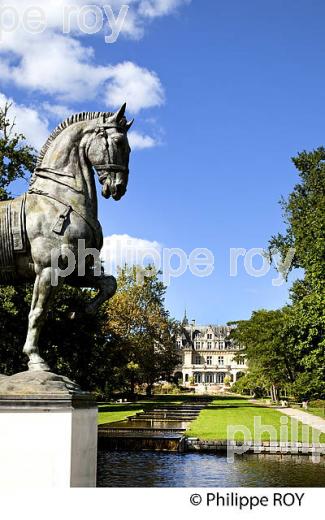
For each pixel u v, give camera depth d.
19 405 5.39
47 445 5.35
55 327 23.59
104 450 18.16
